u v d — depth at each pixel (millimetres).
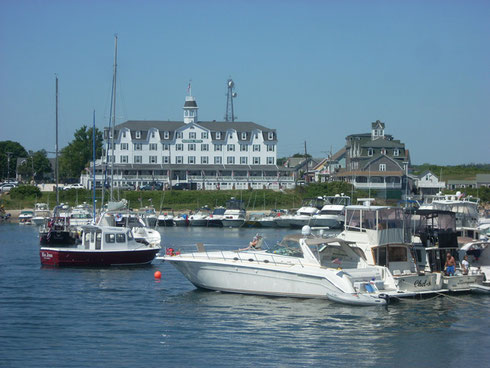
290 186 163000
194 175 163375
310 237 42531
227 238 86938
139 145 162500
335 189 151125
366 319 35938
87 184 155375
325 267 40156
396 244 42469
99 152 193250
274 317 36062
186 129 165000
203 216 113375
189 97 172375
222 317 36125
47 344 31109
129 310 38031
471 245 46531
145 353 29828
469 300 41219
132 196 138250
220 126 169250
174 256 44219
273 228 109938
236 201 118250
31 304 39812
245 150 167625
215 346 30969
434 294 42094
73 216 92688
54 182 188250
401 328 34344
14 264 57656
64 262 55562
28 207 137375
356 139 190375
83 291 44000
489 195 136000
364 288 39375
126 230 57375
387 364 28891
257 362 28812
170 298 41250
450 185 174875
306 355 29812
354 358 29578
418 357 29859
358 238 42906
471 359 29672
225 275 42125
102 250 55531
